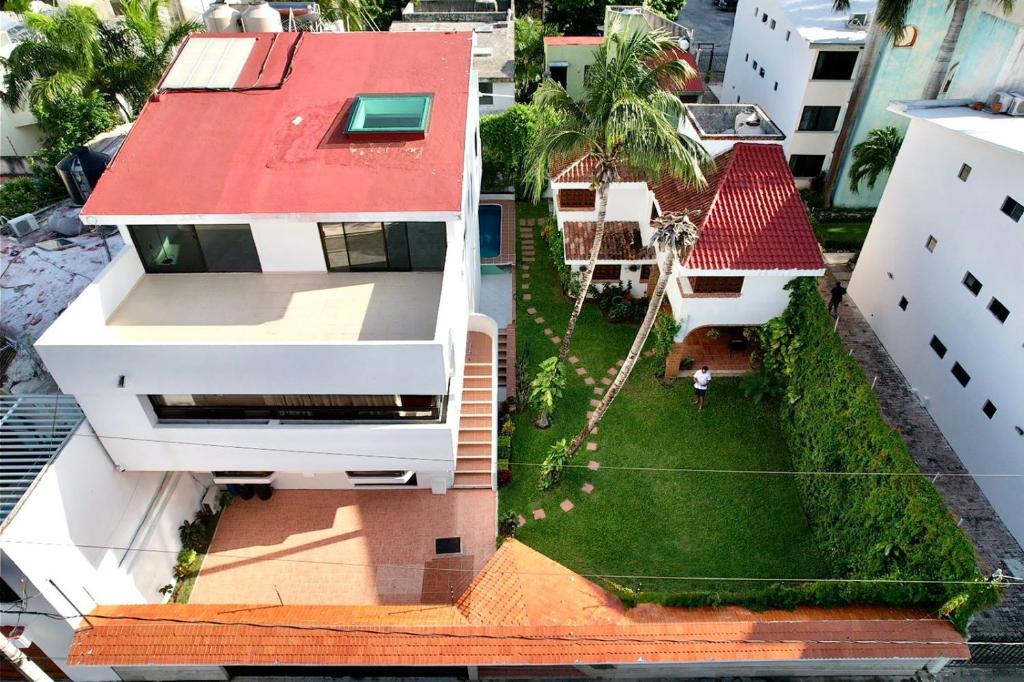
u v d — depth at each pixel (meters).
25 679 14.60
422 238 16.48
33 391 16.33
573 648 13.41
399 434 14.92
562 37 37.81
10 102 27.36
